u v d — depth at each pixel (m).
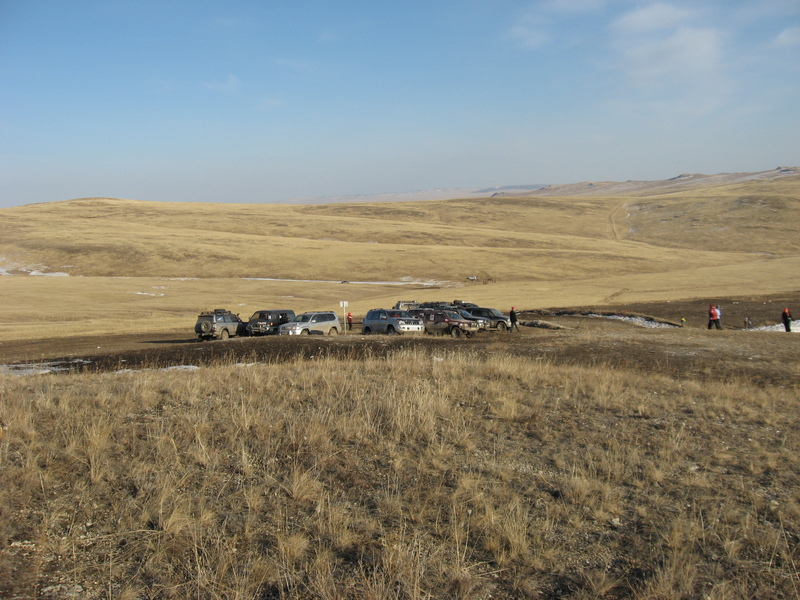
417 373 13.91
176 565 5.15
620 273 81.69
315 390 11.32
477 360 16.58
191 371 14.72
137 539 5.55
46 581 4.86
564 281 74.44
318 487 6.68
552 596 4.80
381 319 30.31
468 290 66.56
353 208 176.75
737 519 6.07
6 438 7.76
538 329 34.28
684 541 5.61
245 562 5.19
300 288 69.19
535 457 7.92
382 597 4.65
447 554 5.36
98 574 5.01
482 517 5.91
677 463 7.73
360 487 6.78
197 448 7.61
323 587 4.75
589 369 16.11
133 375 13.71
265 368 14.77
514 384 12.86
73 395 10.59
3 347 28.02
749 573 5.11
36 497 6.28
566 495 6.58
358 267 84.56
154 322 41.72
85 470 6.97
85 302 55.84
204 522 5.82
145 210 151.38
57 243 93.75
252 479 6.92
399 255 91.31
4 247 92.94
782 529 5.84
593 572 5.11
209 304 56.00
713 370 17.67
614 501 6.48
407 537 5.62
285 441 8.12
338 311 50.41
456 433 8.66
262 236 110.06
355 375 12.91
